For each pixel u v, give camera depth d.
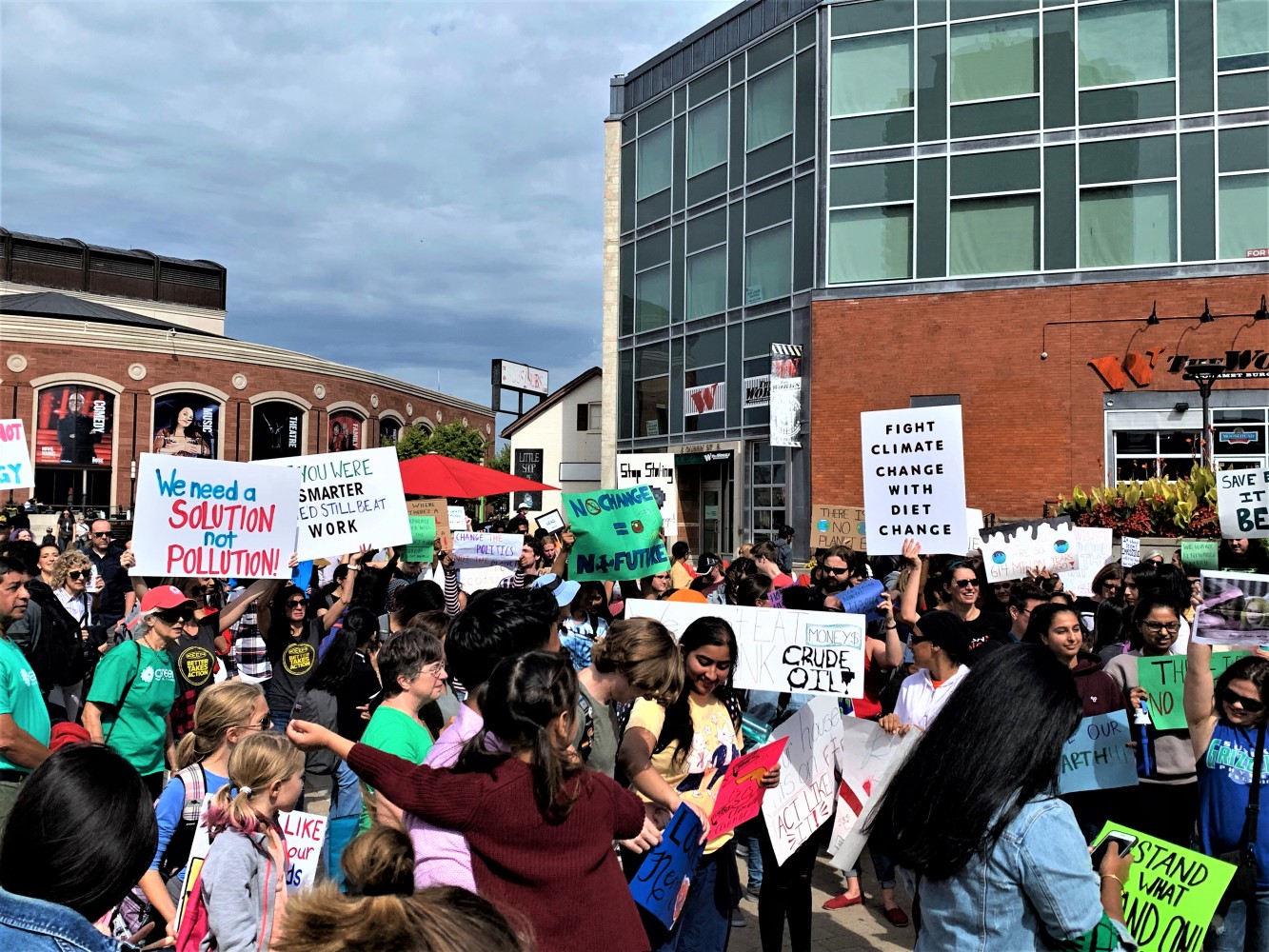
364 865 2.57
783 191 23.67
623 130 29.53
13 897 1.91
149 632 6.04
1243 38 19.47
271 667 7.76
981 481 20.94
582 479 40.72
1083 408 20.25
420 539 10.90
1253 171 19.33
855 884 6.49
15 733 4.63
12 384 48.88
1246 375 19.08
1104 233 20.28
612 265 29.58
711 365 25.95
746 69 24.88
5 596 4.87
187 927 3.53
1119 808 4.95
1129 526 13.55
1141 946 3.70
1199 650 4.36
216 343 53.97
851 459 21.94
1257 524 8.64
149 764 5.98
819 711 5.09
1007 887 2.67
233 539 6.71
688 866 3.96
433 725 5.32
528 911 2.91
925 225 21.59
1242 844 4.06
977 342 21.08
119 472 51.00
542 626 3.77
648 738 4.11
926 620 5.11
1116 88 20.27
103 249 69.38
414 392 68.88
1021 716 2.70
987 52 21.22
